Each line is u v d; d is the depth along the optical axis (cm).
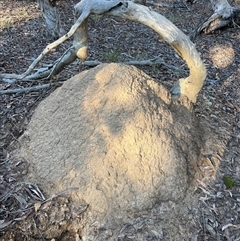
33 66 149
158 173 113
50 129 121
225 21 231
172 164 115
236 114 153
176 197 113
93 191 108
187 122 129
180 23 243
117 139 112
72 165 112
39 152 118
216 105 155
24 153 122
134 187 110
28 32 210
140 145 113
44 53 144
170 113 123
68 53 148
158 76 171
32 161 118
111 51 194
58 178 112
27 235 104
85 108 119
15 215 106
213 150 130
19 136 130
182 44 125
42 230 104
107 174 110
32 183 114
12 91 151
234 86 172
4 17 229
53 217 106
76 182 110
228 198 118
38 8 248
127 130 113
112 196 108
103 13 128
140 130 114
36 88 153
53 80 160
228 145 135
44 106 127
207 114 147
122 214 108
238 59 199
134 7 124
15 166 119
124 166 111
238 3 273
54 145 117
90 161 111
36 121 125
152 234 106
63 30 208
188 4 274
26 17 230
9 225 104
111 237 104
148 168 112
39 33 208
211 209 114
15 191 112
